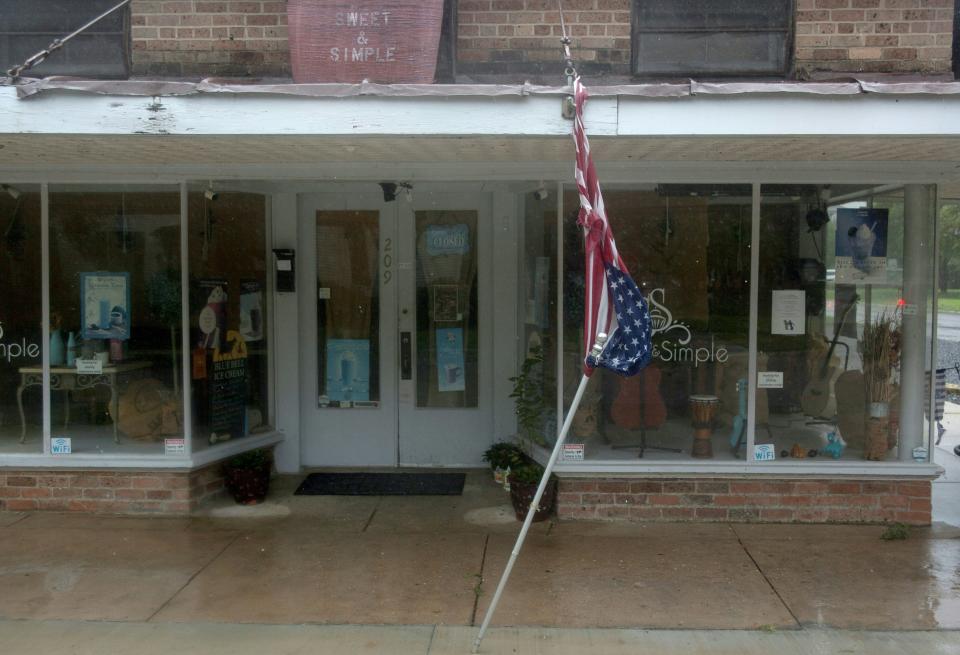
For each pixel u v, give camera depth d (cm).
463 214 757
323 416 768
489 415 764
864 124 481
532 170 618
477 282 758
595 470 631
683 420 642
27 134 494
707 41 647
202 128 489
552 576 542
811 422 641
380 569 554
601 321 449
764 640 457
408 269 761
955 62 646
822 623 477
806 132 483
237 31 651
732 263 633
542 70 639
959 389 1438
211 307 682
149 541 604
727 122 484
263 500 687
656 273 635
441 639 457
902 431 638
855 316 639
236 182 693
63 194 652
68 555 577
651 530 623
